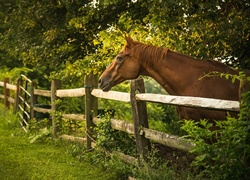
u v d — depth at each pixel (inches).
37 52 486.0
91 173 238.1
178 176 195.0
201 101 164.1
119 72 243.8
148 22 316.5
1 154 287.0
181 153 268.5
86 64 423.8
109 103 464.4
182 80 224.4
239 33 265.1
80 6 419.5
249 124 138.6
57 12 463.5
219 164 147.6
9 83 560.7
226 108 149.6
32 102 409.7
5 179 227.0
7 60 808.9
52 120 348.8
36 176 232.8
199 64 223.9
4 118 450.6
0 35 541.0
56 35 458.6
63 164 261.4
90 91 285.7
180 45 283.6
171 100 184.7
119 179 222.7
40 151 298.0
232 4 278.2
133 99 219.5
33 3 474.0
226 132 143.8
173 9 276.4
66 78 499.5
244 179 144.2
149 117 539.5
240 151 143.4
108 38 332.5
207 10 265.1
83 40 463.2
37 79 677.3
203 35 277.3
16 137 359.6
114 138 254.5
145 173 199.9
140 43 241.3
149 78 378.0
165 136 195.9
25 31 500.7
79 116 304.8
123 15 350.3
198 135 150.6
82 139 297.4
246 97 138.3
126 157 234.1
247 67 292.2
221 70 220.1
